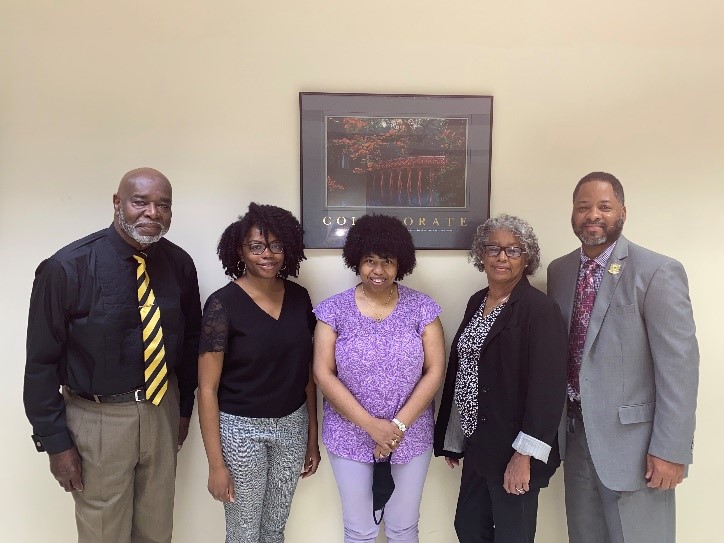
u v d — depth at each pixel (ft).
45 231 6.04
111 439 4.89
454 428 5.66
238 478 5.20
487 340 4.96
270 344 5.18
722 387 6.59
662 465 4.73
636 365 4.89
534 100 6.28
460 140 6.22
